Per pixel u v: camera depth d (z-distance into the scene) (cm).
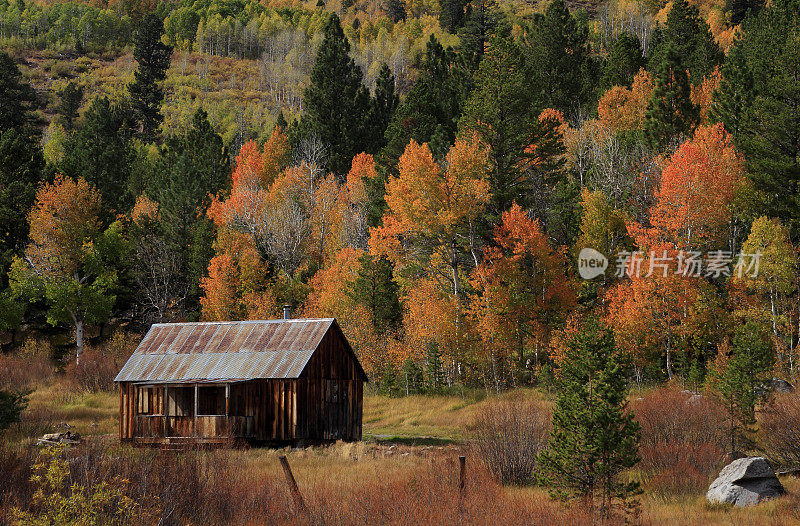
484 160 5231
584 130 6606
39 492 1097
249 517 1363
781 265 4138
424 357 4881
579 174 6316
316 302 5416
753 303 4312
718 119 5781
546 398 3972
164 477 1388
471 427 3400
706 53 7862
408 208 4866
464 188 4869
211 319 5678
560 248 5069
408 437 3225
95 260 6069
